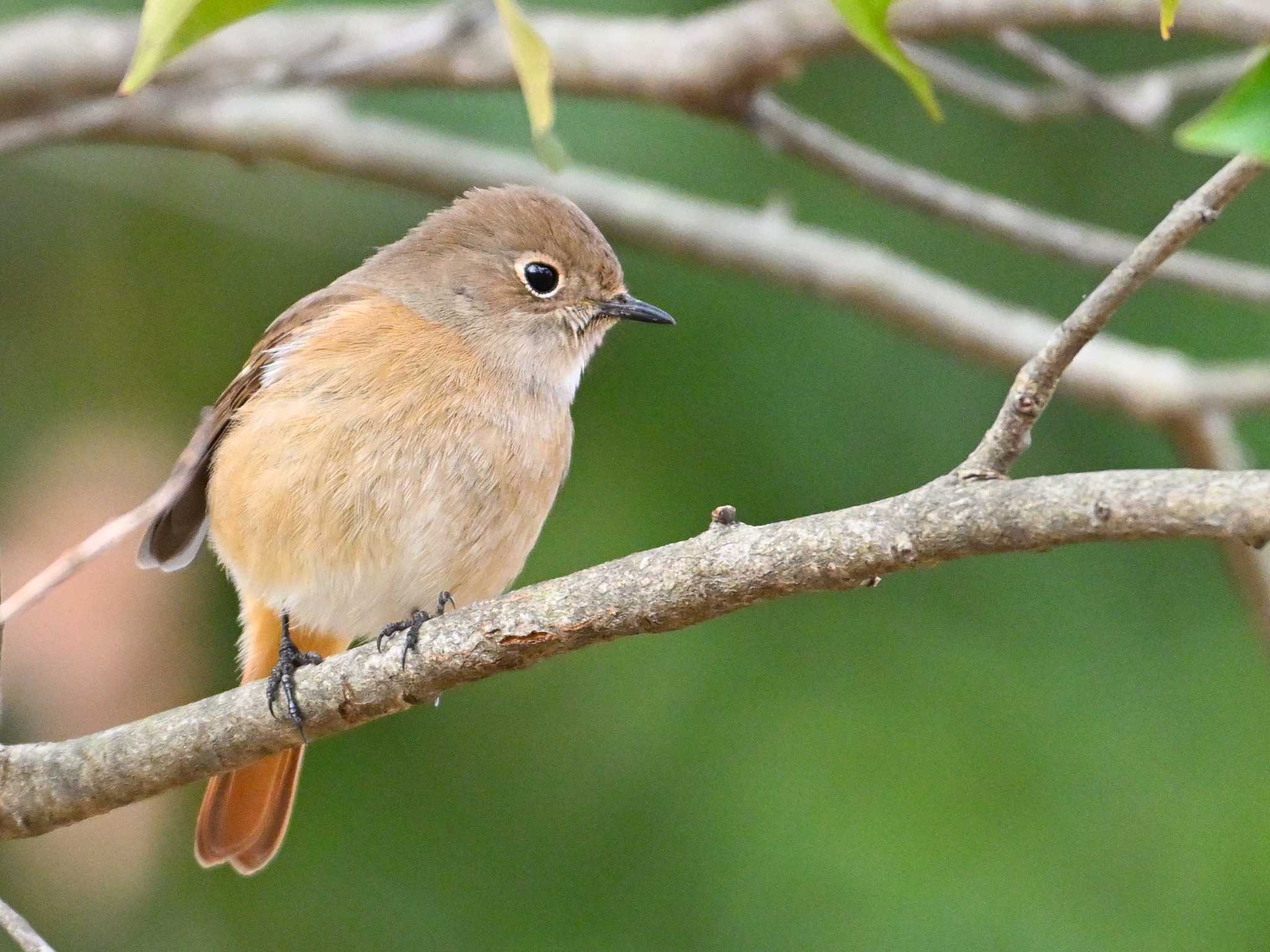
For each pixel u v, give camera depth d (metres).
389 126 11.42
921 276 10.97
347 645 8.84
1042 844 10.55
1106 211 11.77
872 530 5.43
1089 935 10.23
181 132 10.93
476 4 9.84
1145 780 10.74
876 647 11.32
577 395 11.59
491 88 10.39
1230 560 9.91
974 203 10.18
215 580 11.19
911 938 10.29
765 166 12.04
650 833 11.00
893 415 11.52
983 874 10.44
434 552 8.41
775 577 5.60
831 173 10.28
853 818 10.69
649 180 11.85
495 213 9.15
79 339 11.92
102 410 11.79
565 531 11.34
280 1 5.34
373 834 11.25
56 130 9.87
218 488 8.47
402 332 8.53
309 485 8.20
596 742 11.28
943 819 10.66
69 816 6.86
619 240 11.22
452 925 11.01
